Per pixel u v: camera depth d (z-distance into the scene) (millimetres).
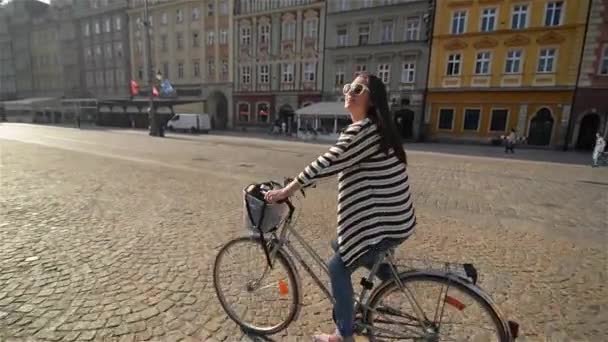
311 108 31000
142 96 46375
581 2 24078
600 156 15148
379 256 1901
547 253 4324
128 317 2732
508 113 27297
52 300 2943
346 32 33250
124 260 3777
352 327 2125
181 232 4715
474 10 27422
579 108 25109
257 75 38812
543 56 25797
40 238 4375
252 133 35250
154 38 44750
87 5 50094
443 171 11727
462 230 5180
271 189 2254
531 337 2625
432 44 29203
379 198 1806
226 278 2734
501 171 12148
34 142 18172
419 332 2014
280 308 2607
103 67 49812
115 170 9766
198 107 41469
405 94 30859
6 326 2570
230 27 39406
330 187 8008
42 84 59000
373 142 1762
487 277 3609
